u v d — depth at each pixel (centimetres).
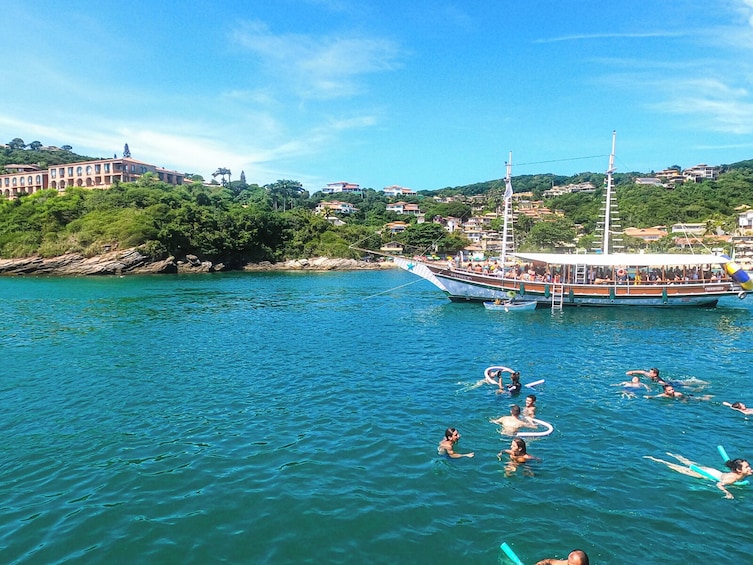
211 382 1988
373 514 997
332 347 2691
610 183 4722
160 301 5084
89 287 6700
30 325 3475
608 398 1730
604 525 955
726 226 11050
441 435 1400
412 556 868
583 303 4331
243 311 4312
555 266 4616
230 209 13788
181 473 1184
